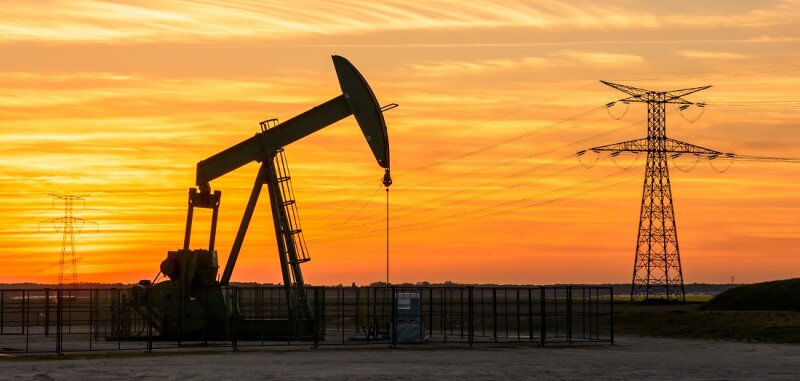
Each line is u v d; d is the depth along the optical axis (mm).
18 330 59312
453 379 28234
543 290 42969
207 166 46812
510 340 45188
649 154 95812
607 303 102188
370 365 32312
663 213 99938
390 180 46469
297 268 46281
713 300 96125
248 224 46594
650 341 48281
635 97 93375
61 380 27484
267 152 46781
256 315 45844
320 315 48156
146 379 27719
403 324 42875
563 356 36906
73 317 70875
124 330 46719
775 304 90312
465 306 90000
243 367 31406
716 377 29594
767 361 35781
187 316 45094
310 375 29016
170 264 45781
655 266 101250
